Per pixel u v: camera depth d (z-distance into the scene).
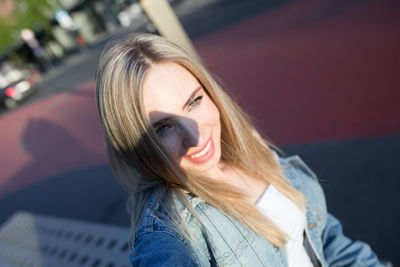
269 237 0.90
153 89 0.78
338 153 3.22
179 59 0.83
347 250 1.20
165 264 0.66
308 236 1.10
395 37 5.11
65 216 4.23
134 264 0.73
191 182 0.85
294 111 4.50
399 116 3.38
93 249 2.17
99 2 28.00
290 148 3.70
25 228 2.93
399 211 2.34
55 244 2.46
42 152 7.67
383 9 6.43
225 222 0.86
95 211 4.02
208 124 0.90
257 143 1.19
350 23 6.58
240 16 11.79
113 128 0.80
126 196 4.04
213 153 0.89
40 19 24.73
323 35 6.69
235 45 8.80
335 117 3.92
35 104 13.91
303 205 1.12
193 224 0.83
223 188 0.90
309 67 5.61
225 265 0.83
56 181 5.59
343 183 2.81
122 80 0.75
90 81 13.22
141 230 0.78
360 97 4.07
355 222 2.43
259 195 1.06
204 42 10.52
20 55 25.03
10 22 24.11
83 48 26.47
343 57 5.35
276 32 8.30
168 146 0.82
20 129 10.82
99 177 4.97
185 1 22.22
